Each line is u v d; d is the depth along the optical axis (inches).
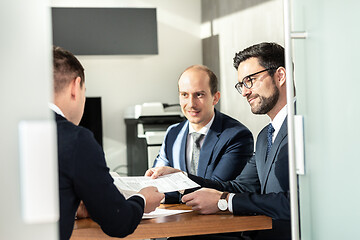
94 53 176.1
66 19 173.8
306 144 58.1
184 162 98.3
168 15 200.2
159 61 199.2
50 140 29.0
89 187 54.3
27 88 30.5
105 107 194.4
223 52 179.6
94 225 65.0
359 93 52.4
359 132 53.3
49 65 30.9
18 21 30.4
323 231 57.4
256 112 86.0
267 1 141.6
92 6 190.5
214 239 79.4
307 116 58.1
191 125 99.2
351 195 54.5
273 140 81.7
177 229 64.7
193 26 202.7
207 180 83.0
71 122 57.1
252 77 85.4
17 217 30.1
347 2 53.7
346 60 54.4
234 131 96.0
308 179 58.1
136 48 179.2
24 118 30.4
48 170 29.0
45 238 30.2
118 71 195.2
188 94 98.5
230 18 171.5
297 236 56.3
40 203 28.8
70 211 54.3
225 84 179.8
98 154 55.4
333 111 56.2
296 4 58.1
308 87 57.9
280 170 74.8
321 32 56.8
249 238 78.1
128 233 60.1
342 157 55.3
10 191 30.1
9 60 30.2
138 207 61.4
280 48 86.0
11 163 30.1
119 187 70.4
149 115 169.8
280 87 84.6
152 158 161.6
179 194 80.2
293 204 56.3
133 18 178.5
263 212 67.2
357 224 54.0
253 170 85.0
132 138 180.4
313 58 57.6
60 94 58.1
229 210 68.7
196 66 101.3
